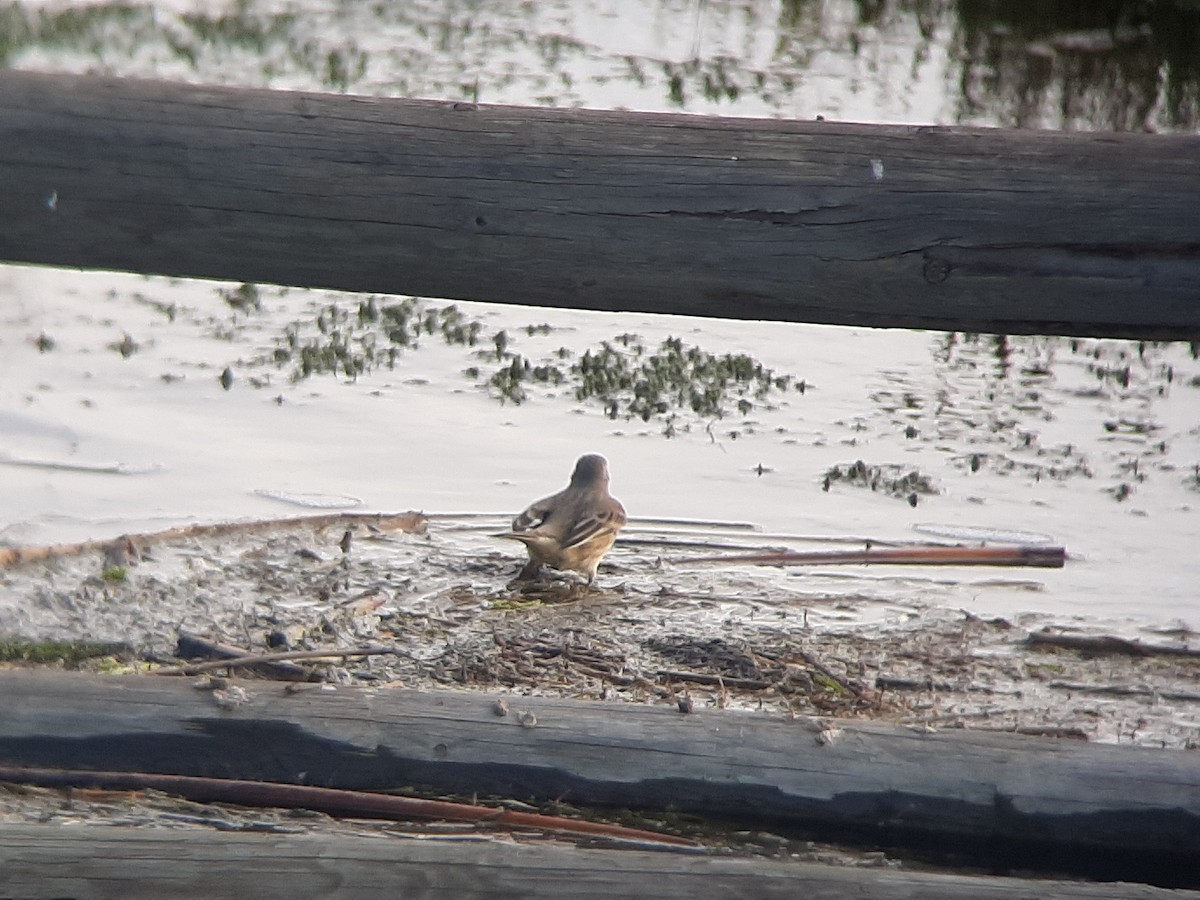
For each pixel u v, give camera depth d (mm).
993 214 7133
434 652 11781
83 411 16766
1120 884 6875
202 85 7191
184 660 11250
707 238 7184
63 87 7066
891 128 7316
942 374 20344
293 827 8188
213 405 17281
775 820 8484
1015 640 12766
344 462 16078
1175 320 7203
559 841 8141
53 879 6387
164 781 8523
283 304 21422
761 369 19906
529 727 8688
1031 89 34156
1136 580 14172
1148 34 38719
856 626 12938
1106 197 7098
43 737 8516
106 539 13648
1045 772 8359
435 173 7117
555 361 19688
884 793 8406
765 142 7238
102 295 21125
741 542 14766
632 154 7180
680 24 40688
